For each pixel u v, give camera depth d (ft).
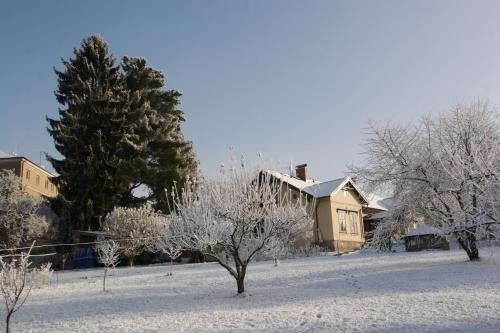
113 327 34.91
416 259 76.23
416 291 43.19
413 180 65.98
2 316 42.86
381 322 31.07
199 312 39.86
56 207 124.98
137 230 103.81
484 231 48.93
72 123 127.54
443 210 64.39
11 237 106.83
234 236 51.24
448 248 99.71
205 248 49.52
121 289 60.54
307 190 128.36
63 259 115.75
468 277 49.01
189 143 148.46
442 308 33.94
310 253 112.57
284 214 51.93
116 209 111.34
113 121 133.39
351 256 98.78
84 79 137.69
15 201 109.60
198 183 55.31
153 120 145.18
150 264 118.83
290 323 32.89
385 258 83.56
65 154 128.47
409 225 71.31
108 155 129.59
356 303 39.32
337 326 30.83
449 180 58.70
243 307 41.70
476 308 32.91
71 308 46.01
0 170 157.58
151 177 134.31
